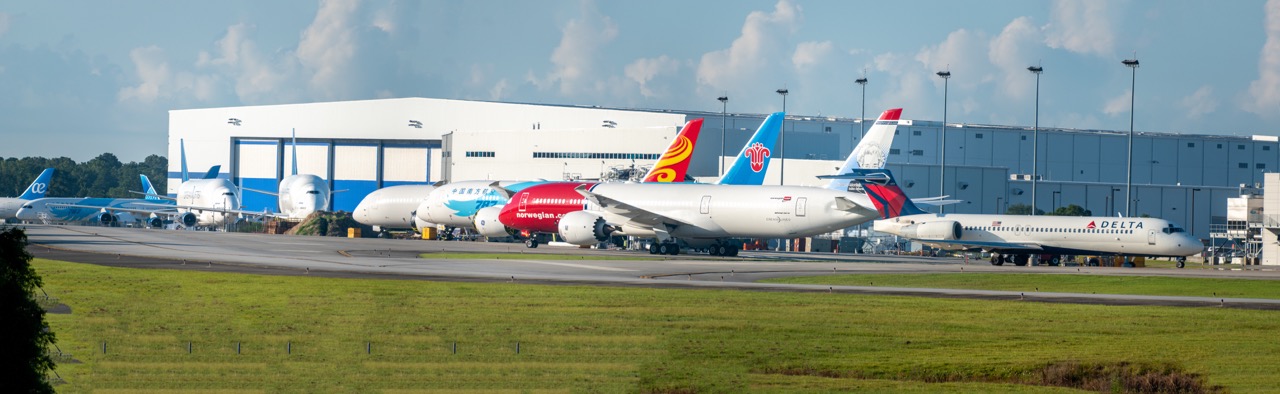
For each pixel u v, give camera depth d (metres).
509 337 125.38
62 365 106.50
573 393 96.94
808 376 104.88
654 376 103.69
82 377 101.38
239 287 180.25
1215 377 104.81
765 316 146.25
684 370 106.94
